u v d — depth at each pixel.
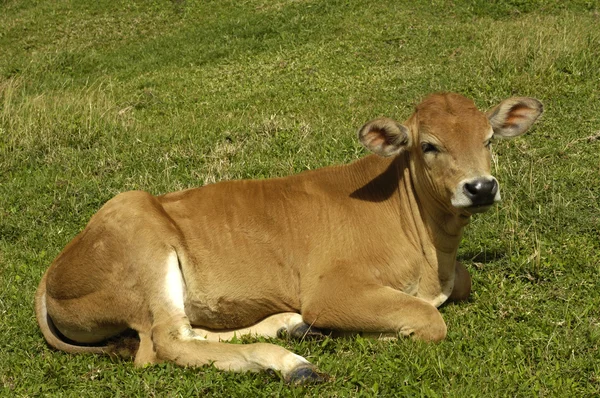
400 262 5.77
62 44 20.08
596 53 11.48
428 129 5.50
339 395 4.62
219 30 18.91
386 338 5.42
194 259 5.72
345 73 14.11
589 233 6.86
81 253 5.65
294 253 5.73
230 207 5.89
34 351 5.69
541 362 4.91
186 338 5.30
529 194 7.48
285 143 9.43
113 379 4.98
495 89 11.01
